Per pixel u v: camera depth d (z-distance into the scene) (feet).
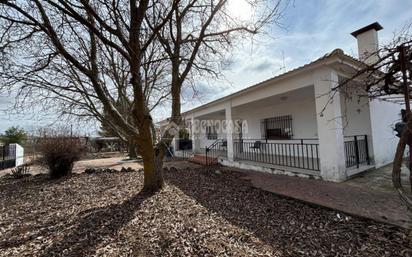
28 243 8.86
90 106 20.56
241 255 7.34
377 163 20.03
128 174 23.49
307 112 25.98
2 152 38.32
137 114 14.48
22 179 23.27
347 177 16.26
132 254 7.67
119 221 10.65
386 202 11.21
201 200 13.66
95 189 17.61
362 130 20.52
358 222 9.34
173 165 30.37
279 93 20.36
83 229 9.95
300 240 8.25
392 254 6.98
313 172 17.95
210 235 8.91
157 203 13.16
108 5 11.87
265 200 13.26
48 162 22.71
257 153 31.19
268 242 8.20
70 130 25.53
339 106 15.97
